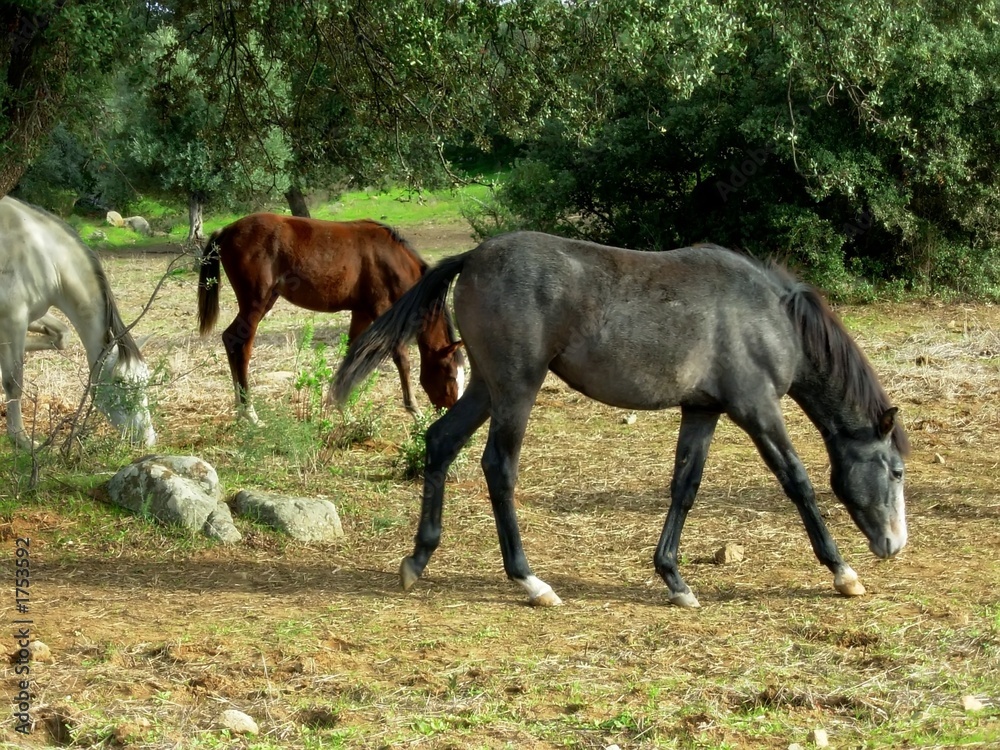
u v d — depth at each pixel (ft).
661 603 20.68
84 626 18.97
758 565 22.88
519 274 19.72
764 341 20.21
